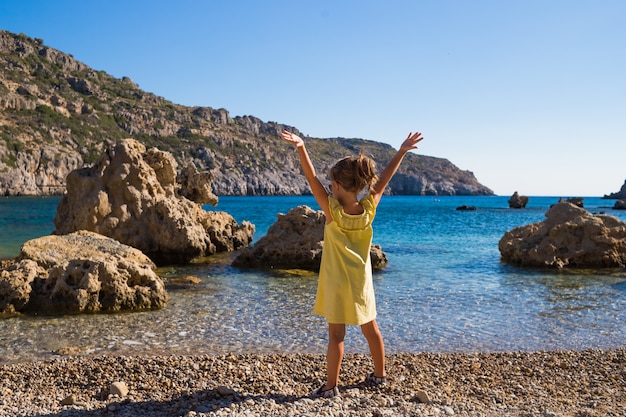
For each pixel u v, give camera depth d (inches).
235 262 721.0
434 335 362.3
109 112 7081.7
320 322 397.7
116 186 757.3
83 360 286.2
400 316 418.3
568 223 751.7
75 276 443.5
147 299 444.1
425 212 2859.3
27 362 295.6
